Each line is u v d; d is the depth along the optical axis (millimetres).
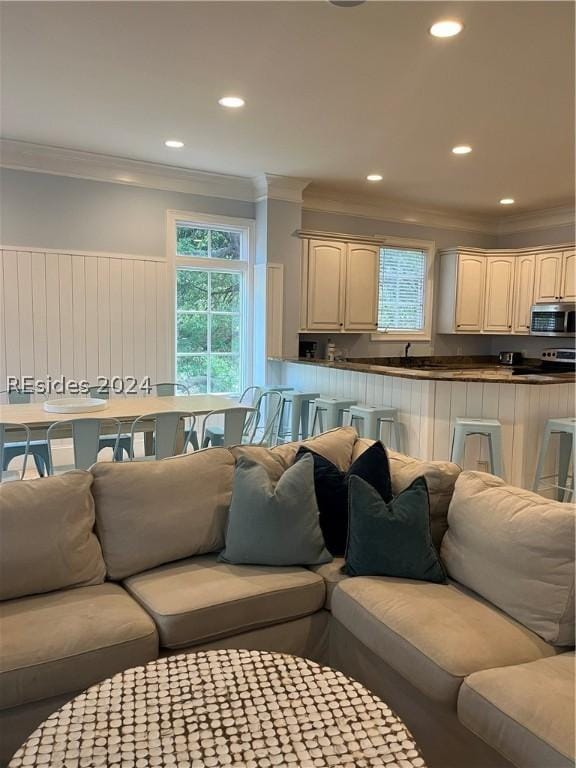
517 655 1729
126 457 4910
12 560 2002
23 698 1670
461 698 1596
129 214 5312
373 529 2219
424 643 1752
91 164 5047
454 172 5352
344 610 2098
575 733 1360
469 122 4035
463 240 7488
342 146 4637
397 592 2047
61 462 5176
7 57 3135
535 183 5723
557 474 4355
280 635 2145
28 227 4879
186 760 1244
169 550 2320
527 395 4082
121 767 1221
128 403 4223
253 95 3623
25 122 4180
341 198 6398
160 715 1385
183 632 1927
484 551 2059
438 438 4312
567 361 6891
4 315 4836
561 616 1797
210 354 5996
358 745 1299
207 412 3854
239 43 2936
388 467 2584
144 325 5480
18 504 2090
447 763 1709
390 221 6887
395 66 3170
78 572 2131
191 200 5613
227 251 5969
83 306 5164
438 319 7414
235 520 2363
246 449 2697
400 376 4438
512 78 3303
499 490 2188
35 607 1955
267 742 1301
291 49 2994
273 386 5977
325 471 2566
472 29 2754
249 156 4957
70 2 2561
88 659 1747
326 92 3555
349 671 2125
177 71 3289
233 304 6086
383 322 7043
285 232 5906
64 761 1237
